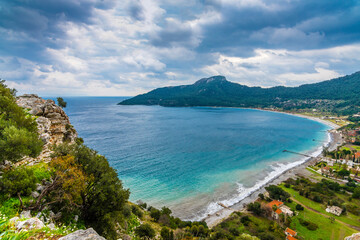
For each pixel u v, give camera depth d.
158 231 45.00
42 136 36.12
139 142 150.75
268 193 79.31
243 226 58.72
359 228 60.12
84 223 23.94
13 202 18.70
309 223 61.06
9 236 8.65
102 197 23.86
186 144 152.88
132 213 47.31
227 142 165.75
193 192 79.31
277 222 62.34
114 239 25.50
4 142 22.03
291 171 106.56
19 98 48.34
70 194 22.44
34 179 22.72
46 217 19.58
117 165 101.88
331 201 74.62
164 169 100.56
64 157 24.31
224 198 75.81
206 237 49.09
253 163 116.81
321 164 117.31
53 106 50.72
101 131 186.38
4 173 21.95
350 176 102.69
